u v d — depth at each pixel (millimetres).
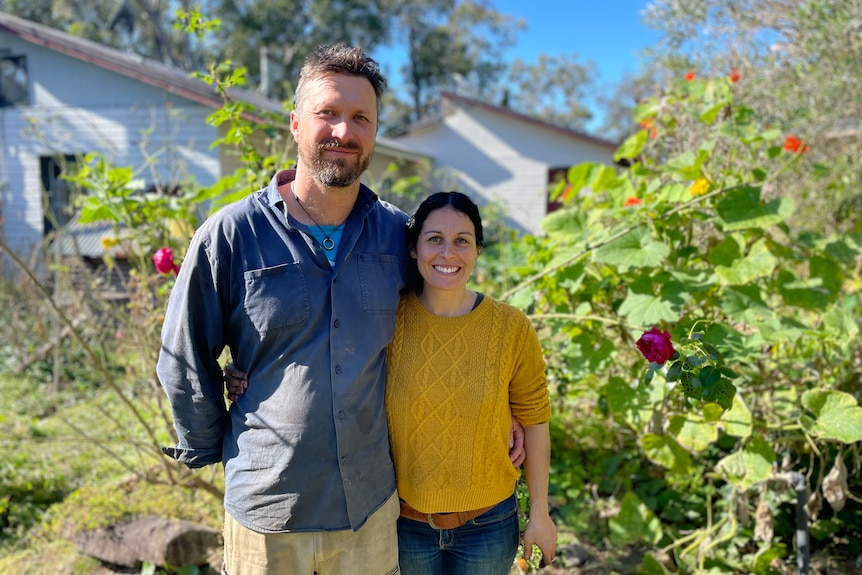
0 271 6586
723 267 2742
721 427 2613
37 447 4051
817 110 3799
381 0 27609
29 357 5422
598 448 3578
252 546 1585
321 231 1630
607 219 3385
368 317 1613
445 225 1648
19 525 3275
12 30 9461
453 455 1699
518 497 2162
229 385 1641
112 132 9273
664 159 3988
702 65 4195
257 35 25094
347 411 1557
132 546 2734
